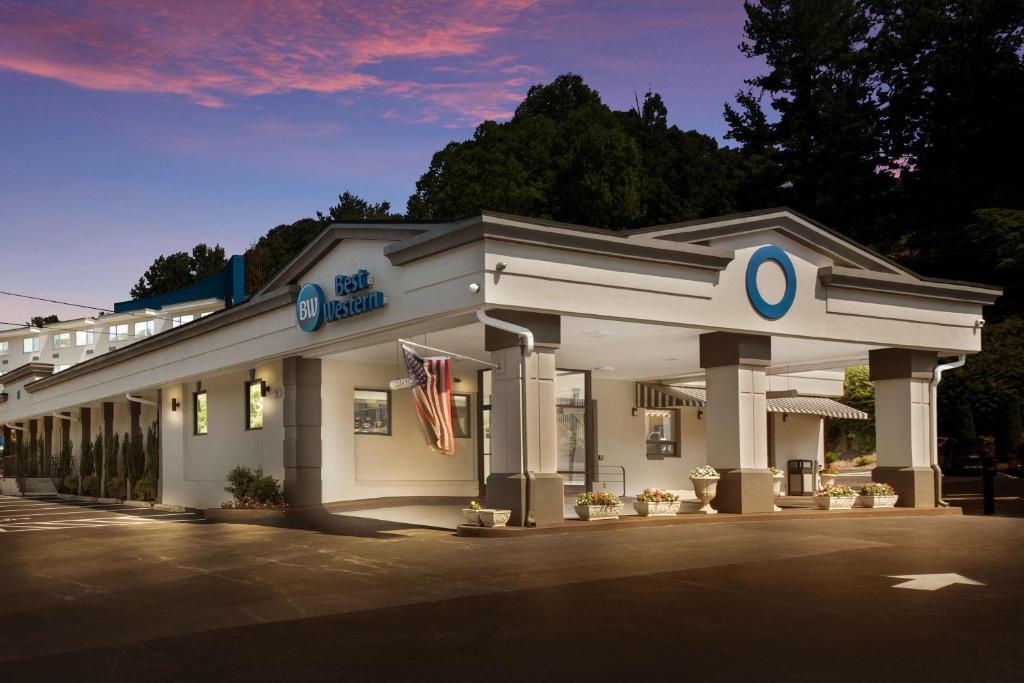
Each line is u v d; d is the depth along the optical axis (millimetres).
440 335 20094
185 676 7832
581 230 16578
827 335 20422
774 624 9227
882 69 51938
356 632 9227
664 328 19016
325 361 23531
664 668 7730
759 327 19328
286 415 22938
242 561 14297
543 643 8625
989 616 9516
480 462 26156
